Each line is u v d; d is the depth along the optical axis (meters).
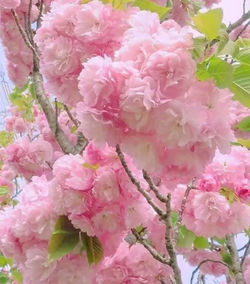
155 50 0.63
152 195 0.94
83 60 0.76
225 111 0.66
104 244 0.79
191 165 0.66
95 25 0.75
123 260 0.85
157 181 0.95
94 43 0.76
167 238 0.81
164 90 0.62
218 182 0.91
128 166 0.76
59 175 0.77
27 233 0.79
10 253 0.81
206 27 0.69
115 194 0.75
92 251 0.78
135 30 0.65
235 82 0.71
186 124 0.62
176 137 0.62
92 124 0.63
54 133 1.22
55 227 0.77
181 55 0.63
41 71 0.80
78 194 0.76
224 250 1.47
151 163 0.66
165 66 0.62
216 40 0.72
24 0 1.42
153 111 0.62
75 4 0.78
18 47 1.48
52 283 0.79
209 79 0.66
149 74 0.62
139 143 0.65
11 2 1.31
